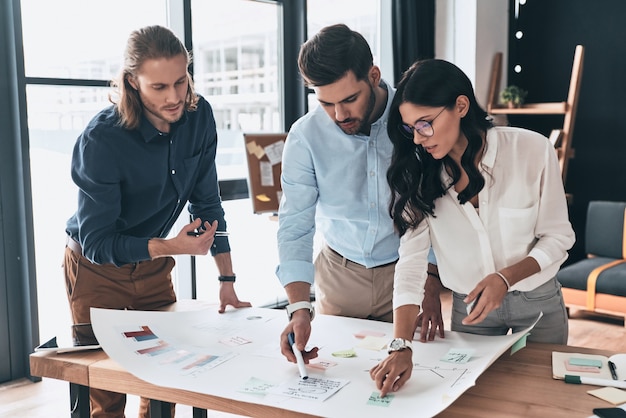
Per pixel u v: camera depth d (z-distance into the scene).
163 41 1.95
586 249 5.18
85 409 1.82
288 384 1.58
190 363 1.73
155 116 2.09
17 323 3.61
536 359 1.73
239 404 1.52
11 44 3.44
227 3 4.59
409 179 1.82
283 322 2.06
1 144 3.48
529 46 6.07
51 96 3.72
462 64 5.86
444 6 5.88
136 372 1.67
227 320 2.09
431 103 1.66
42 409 3.24
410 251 1.85
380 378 1.55
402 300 1.75
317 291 2.30
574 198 5.98
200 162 2.31
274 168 4.52
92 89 3.92
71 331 1.98
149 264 2.30
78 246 2.24
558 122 6.01
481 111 1.77
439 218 1.88
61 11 3.72
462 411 1.44
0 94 3.46
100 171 2.03
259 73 4.87
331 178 2.06
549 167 1.80
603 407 1.43
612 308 4.63
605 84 5.73
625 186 5.73
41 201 3.76
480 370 1.59
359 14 5.58
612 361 1.66
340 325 2.03
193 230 2.06
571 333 4.50
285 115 5.05
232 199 4.73
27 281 3.55
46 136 3.74
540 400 1.48
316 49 1.78
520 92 5.86
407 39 5.50
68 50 3.78
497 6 5.98
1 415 3.16
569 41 5.87
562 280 4.84
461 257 1.89
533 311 1.92
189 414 3.20
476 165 1.78
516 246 1.84
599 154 5.82
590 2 5.72
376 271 2.16
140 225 2.24
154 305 2.34
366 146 2.01
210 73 4.55
